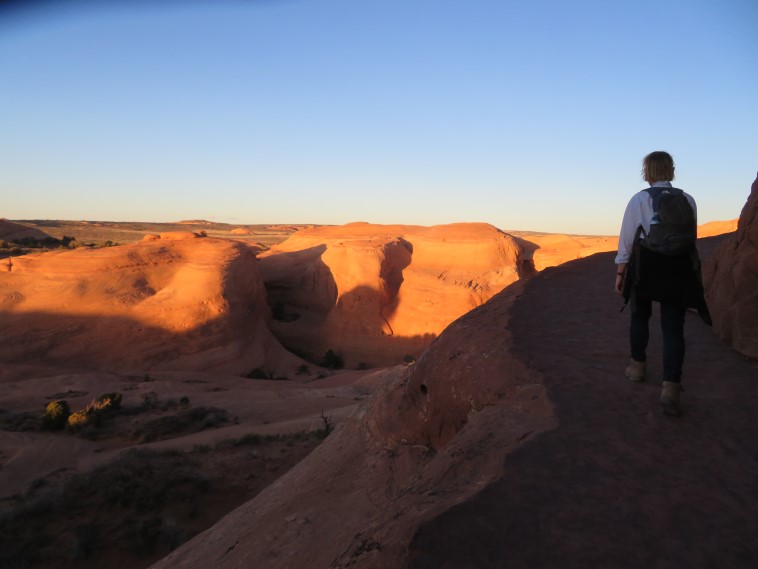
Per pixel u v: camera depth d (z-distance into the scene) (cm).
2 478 1669
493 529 236
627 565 220
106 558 1166
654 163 394
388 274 5450
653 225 371
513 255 5756
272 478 1630
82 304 4053
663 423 350
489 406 412
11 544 1201
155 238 5766
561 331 555
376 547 231
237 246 5072
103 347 3844
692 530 244
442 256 5725
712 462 304
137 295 4266
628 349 496
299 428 2255
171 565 651
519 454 303
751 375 442
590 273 948
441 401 508
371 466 561
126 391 3061
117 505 1381
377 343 5072
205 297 4294
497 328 562
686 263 374
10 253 7350
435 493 283
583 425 342
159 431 2306
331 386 3728
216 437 2112
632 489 273
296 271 5938
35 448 1939
